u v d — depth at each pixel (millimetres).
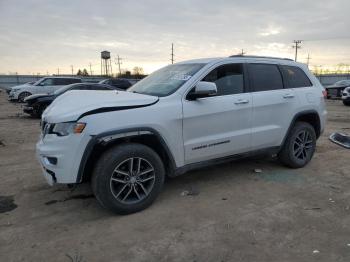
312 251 3213
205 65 4703
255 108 4980
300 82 5750
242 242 3387
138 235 3555
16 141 8609
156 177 4156
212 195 4598
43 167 4078
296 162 5652
